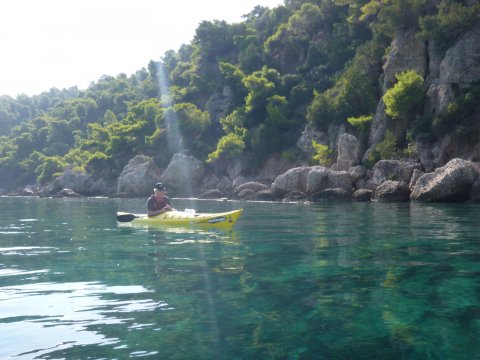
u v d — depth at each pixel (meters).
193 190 52.62
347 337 3.62
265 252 7.75
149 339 3.65
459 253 7.36
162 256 7.53
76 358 3.30
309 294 4.92
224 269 6.34
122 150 64.38
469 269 6.11
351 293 4.94
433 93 32.91
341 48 53.31
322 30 61.22
